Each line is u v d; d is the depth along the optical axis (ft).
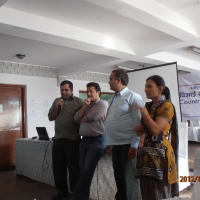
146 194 5.27
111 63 17.20
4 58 17.04
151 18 9.84
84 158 8.61
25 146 13.78
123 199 7.05
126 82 7.06
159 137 5.23
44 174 12.37
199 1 9.84
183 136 10.21
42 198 10.24
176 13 10.90
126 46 14.56
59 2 9.36
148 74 13.28
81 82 23.09
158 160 5.11
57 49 15.25
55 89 20.83
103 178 9.18
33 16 10.40
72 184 9.25
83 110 8.39
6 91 17.97
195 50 16.29
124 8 8.86
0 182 13.23
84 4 9.58
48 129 20.08
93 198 9.55
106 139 7.21
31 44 14.01
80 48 13.43
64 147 9.23
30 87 19.19
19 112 18.58
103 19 11.16
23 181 13.15
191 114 12.40
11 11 9.75
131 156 6.35
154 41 14.14
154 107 5.48
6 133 17.81
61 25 11.39
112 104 7.14
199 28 12.39
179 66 19.45
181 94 12.73
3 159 17.56
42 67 20.06
